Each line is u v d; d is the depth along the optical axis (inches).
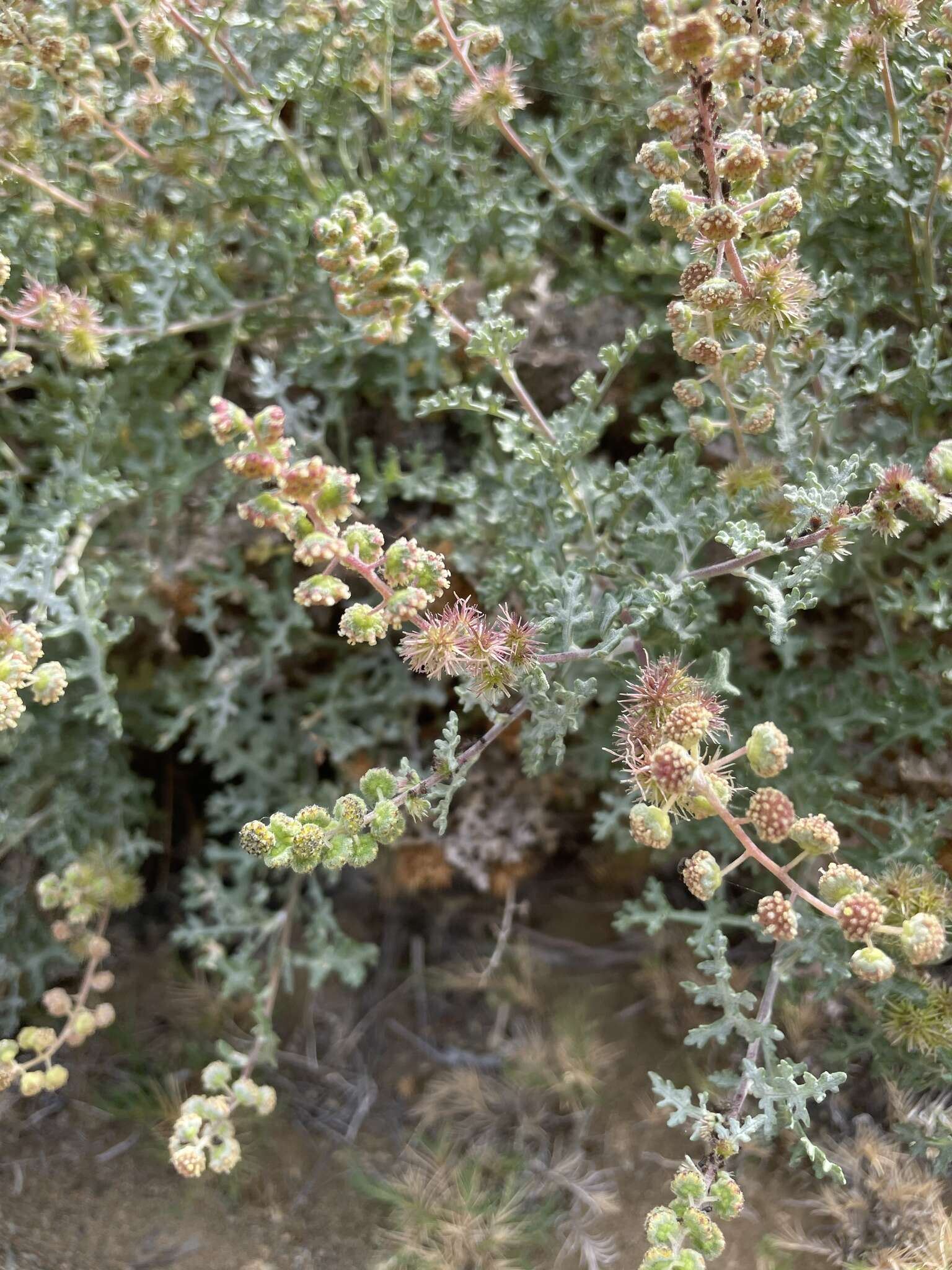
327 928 8.8
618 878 9.1
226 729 9.1
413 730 9.2
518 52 8.8
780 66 5.9
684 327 5.7
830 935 6.7
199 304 8.3
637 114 8.3
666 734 4.8
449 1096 8.3
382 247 5.8
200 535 9.0
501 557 8.1
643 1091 8.2
